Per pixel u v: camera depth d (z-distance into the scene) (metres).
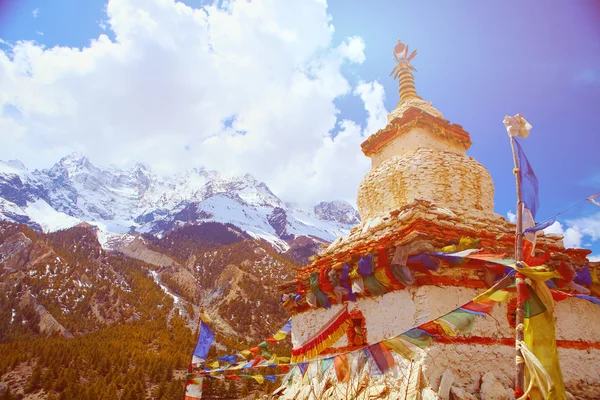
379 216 15.85
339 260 13.49
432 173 15.60
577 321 12.99
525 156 8.28
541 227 7.50
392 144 18.30
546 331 7.25
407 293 11.24
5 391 38.25
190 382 13.09
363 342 12.44
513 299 11.74
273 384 34.34
